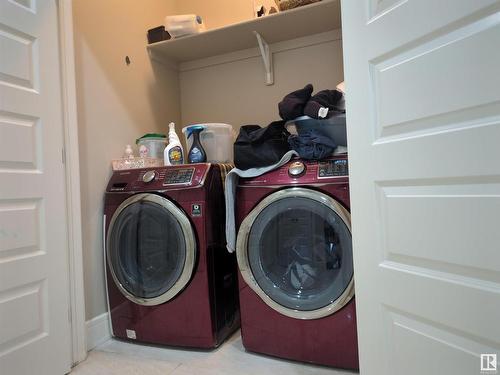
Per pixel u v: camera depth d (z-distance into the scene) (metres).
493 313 0.79
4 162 1.34
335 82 2.22
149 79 2.33
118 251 1.82
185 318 1.69
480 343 0.82
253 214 1.58
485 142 0.78
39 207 1.47
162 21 2.47
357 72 1.09
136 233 1.81
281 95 2.36
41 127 1.49
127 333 1.81
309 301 1.50
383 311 1.05
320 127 1.63
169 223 1.71
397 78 0.97
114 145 2.00
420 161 0.92
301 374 1.48
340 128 1.60
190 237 1.65
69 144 1.66
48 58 1.54
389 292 1.03
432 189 0.90
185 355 1.67
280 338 1.57
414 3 0.92
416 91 0.92
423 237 0.93
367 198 1.08
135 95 2.19
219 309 1.73
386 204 1.03
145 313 1.76
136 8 2.24
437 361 0.91
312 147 1.54
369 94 1.06
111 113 1.99
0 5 1.34
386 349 1.05
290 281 1.58
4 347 1.32
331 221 1.45
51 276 1.50
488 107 0.78
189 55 2.51
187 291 1.68
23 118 1.42
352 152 1.11
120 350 1.74
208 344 1.67
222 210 1.79
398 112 0.97
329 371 1.49
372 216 1.06
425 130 0.91
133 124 2.16
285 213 1.55
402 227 0.98
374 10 1.04
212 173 1.73
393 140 0.99
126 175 1.86
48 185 1.51
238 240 1.61
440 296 0.90
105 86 1.96
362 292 1.10
